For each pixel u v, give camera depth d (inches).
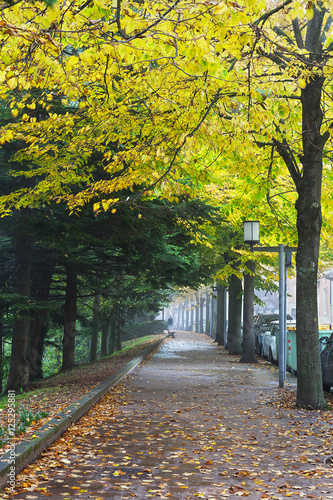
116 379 669.9
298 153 522.9
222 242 997.8
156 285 946.1
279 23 518.9
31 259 827.4
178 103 436.5
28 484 247.0
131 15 245.1
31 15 258.1
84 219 700.0
